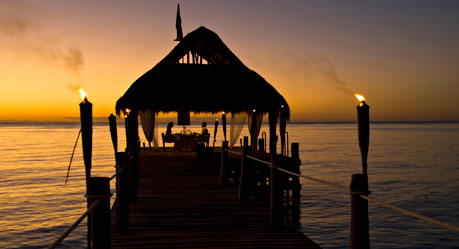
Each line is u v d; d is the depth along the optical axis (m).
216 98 13.60
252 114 17.45
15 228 15.15
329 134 109.06
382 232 14.84
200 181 12.35
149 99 13.47
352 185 4.01
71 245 13.08
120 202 6.67
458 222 16.14
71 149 56.69
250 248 5.80
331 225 15.06
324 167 34.22
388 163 37.62
